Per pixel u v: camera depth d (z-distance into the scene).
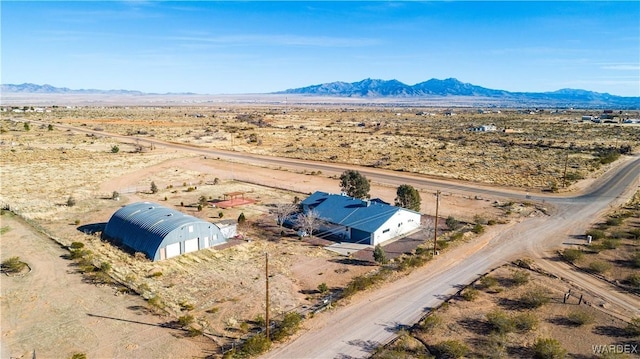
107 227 60.19
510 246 58.25
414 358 32.84
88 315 38.56
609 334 36.53
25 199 77.62
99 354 32.84
